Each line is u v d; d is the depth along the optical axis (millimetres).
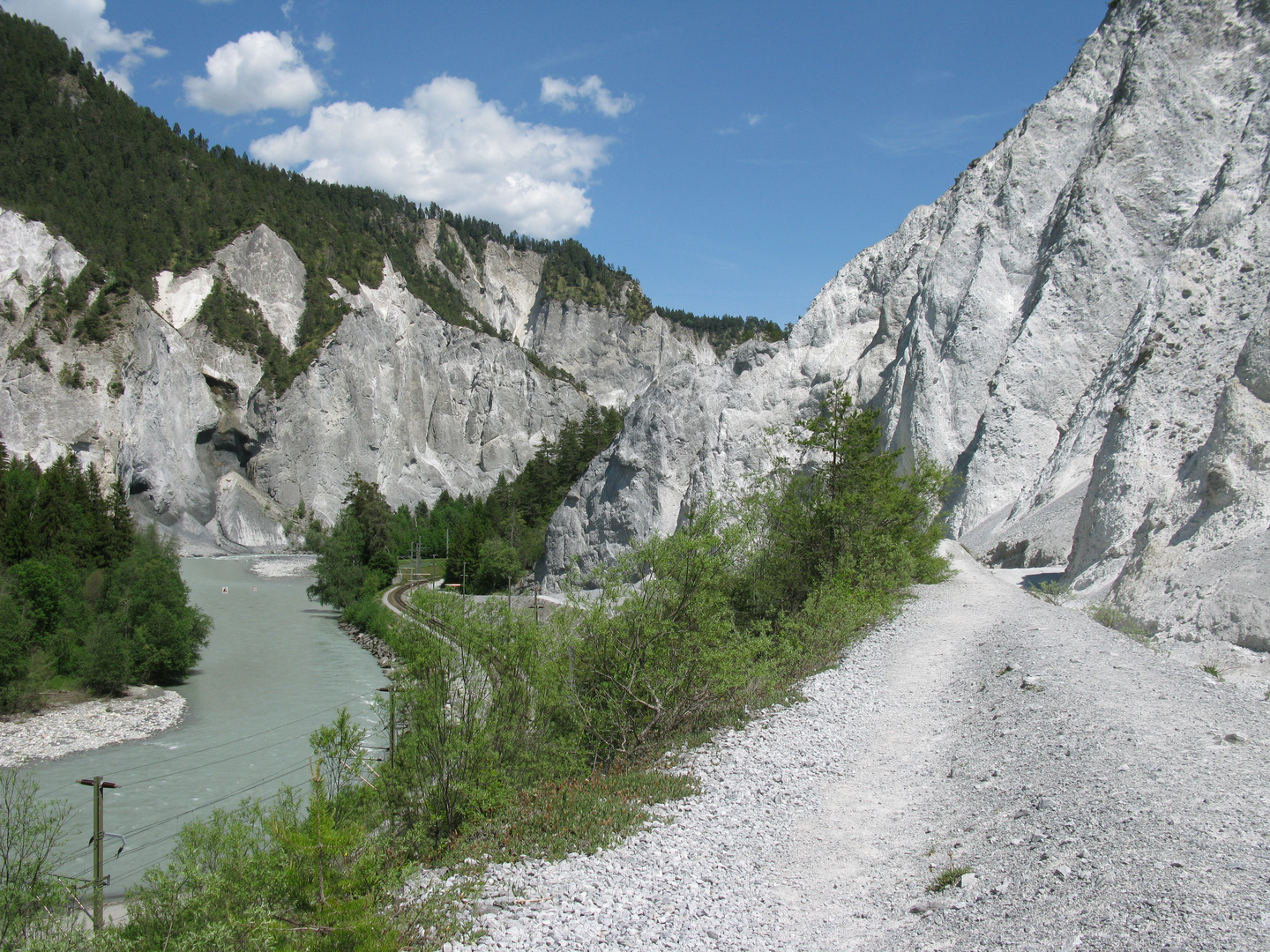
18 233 119688
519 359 159125
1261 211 34344
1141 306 39406
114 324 113938
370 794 14445
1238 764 10430
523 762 15047
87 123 147500
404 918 9352
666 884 9742
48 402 107188
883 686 17391
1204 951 6309
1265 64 44625
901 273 57094
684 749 15430
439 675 15195
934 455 47188
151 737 34344
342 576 65062
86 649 41094
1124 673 15195
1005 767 11773
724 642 18453
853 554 26656
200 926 11039
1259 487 25047
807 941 8133
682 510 54000
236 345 128875
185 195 144875
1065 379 44344
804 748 14242
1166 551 25500
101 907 15383
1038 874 8359
